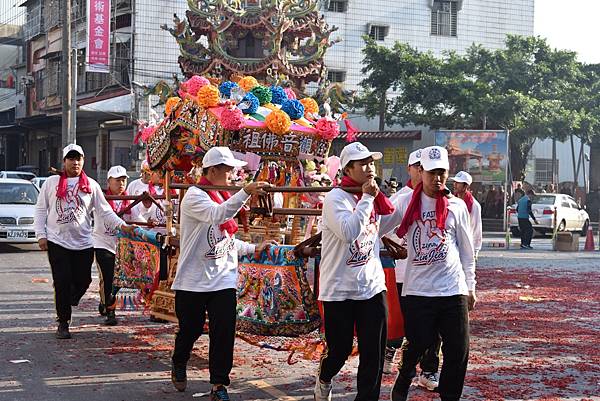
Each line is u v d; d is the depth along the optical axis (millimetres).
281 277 6836
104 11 29656
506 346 9031
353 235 5422
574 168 37375
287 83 16953
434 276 5773
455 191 8273
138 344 8727
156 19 33000
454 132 30672
